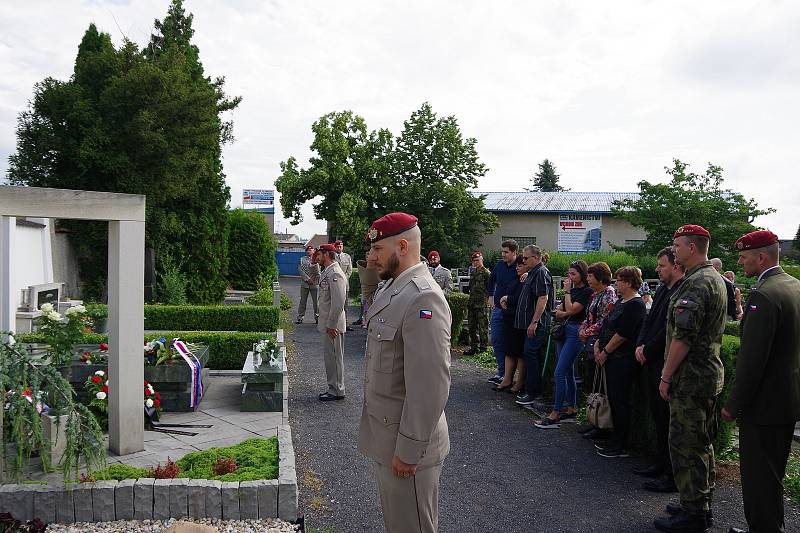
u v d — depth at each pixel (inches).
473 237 1169.4
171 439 227.3
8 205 171.6
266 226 1028.5
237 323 494.3
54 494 153.8
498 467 220.4
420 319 112.7
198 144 695.1
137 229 200.7
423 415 110.7
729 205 849.5
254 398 271.4
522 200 1258.6
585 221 1151.0
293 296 972.6
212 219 784.3
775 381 150.3
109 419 207.9
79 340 263.7
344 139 1099.9
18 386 159.5
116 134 624.1
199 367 273.3
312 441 241.6
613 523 175.9
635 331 225.1
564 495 195.6
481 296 439.2
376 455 119.7
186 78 695.7
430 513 118.0
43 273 548.7
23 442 163.3
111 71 653.3
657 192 904.9
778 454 151.9
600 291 253.0
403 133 1143.6
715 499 194.1
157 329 486.9
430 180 1125.7
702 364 168.4
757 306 150.7
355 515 176.7
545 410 294.8
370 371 122.2
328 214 1106.7
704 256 177.3
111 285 202.8
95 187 646.5
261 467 174.9
